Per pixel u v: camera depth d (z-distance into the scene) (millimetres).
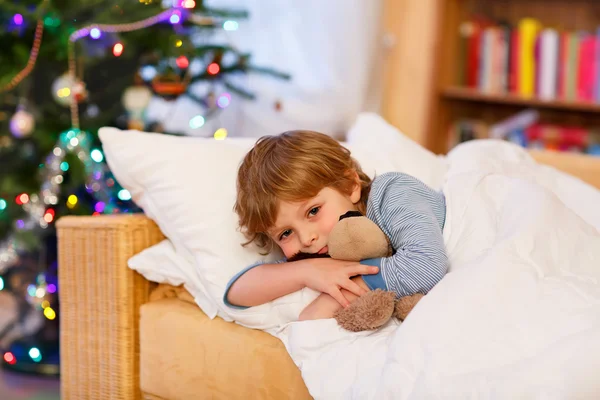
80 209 2000
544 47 3033
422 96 3078
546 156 2141
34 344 2098
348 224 1138
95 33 1938
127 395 1402
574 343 883
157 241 1458
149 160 1395
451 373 927
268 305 1239
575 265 1091
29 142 2072
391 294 1101
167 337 1343
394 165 1487
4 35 1988
